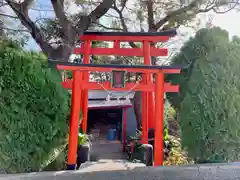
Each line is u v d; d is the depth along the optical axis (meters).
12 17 4.66
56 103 3.39
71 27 5.12
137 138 6.20
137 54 5.62
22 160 3.02
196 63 4.05
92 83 3.85
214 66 3.90
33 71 3.11
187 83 4.15
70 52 5.06
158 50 5.71
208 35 4.16
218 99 3.76
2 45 3.00
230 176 3.37
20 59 2.99
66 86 4.02
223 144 3.82
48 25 5.20
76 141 3.72
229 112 3.74
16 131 2.91
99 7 5.41
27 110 3.04
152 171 3.33
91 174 3.15
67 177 3.04
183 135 3.99
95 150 6.97
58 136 3.58
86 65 3.76
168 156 5.02
